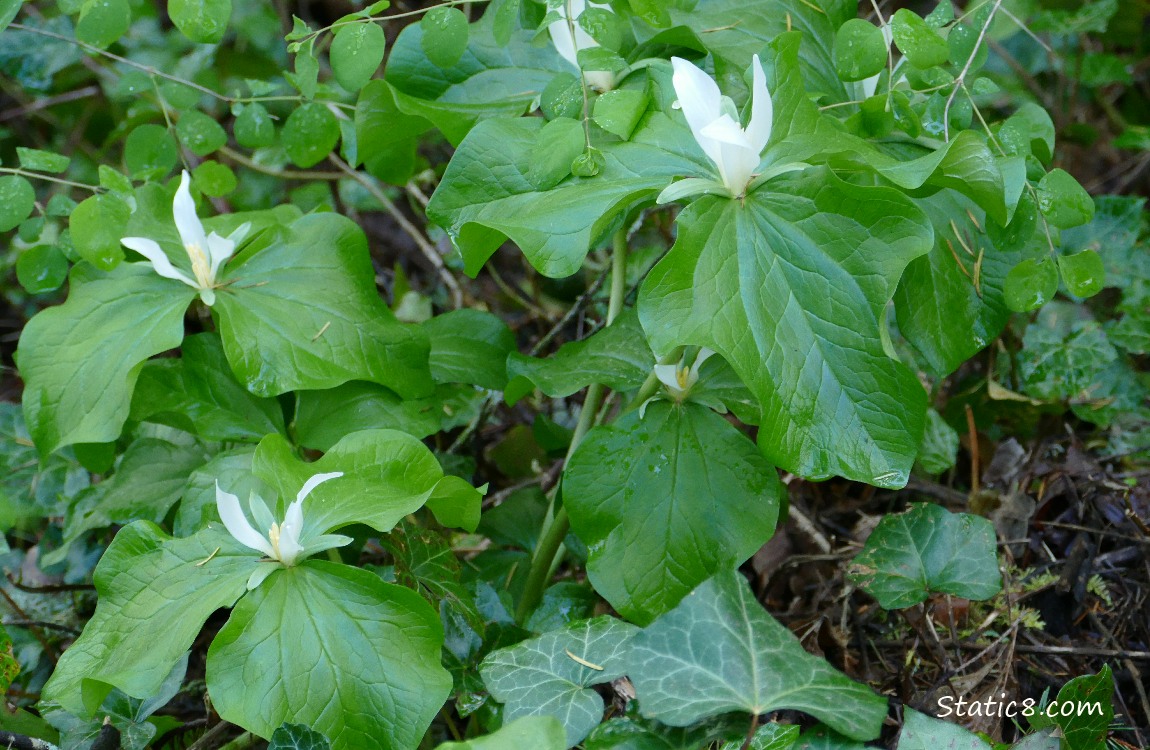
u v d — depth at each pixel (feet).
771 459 3.03
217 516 3.24
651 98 3.29
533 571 3.52
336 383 3.35
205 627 3.68
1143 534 3.59
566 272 3.06
